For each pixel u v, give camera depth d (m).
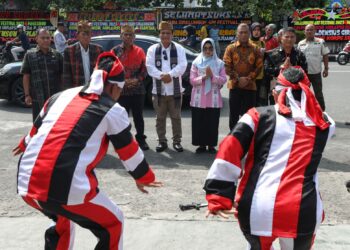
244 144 2.81
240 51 7.01
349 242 4.20
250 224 2.73
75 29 22.30
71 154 2.88
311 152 2.74
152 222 4.61
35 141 2.96
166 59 6.94
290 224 2.66
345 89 13.01
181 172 6.15
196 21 22.06
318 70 8.75
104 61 3.20
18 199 5.27
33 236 4.34
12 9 22.81
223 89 13.20
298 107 2.84
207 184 2.80
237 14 21.72
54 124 2.96
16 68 10.57
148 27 22.12
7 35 22.78
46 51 6.57
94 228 3.11
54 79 6.61
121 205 5.05
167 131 8.48
